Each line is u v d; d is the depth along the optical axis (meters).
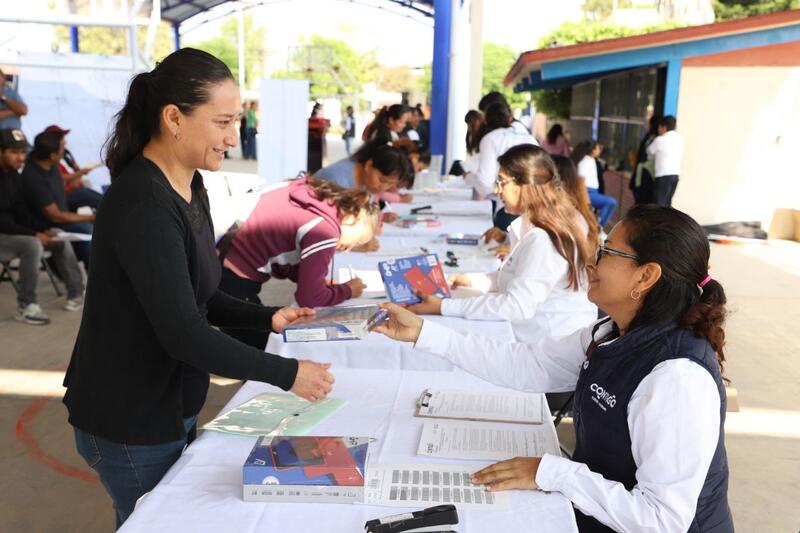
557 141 11.66
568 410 2.69
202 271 1.64
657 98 9.12
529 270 2.71
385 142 3.42
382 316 1.93
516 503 1.42
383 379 2.10
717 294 1.46
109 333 1.53
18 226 5.06
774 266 7.45
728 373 4.44
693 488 1.36
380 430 1.76
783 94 8.83
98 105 7.23
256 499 1.42
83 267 6.93
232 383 4.18
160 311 1.45
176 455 1.65
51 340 4.84
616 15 30.47
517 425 1.79
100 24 6.92
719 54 8.79
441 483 1.49
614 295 1.50
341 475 1.41
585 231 2.90
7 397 3.92
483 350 1.92
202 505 1.40
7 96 6.71
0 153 5.07
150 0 7.46
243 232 2.74
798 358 4.71
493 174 5.75
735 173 9.06
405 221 4.84
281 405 1.88
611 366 1.49
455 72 11.91
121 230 1.45
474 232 4.62
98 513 2.86
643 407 1.40
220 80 1.49
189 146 1.51
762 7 26.45
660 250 1.43
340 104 31.02
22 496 2.97
